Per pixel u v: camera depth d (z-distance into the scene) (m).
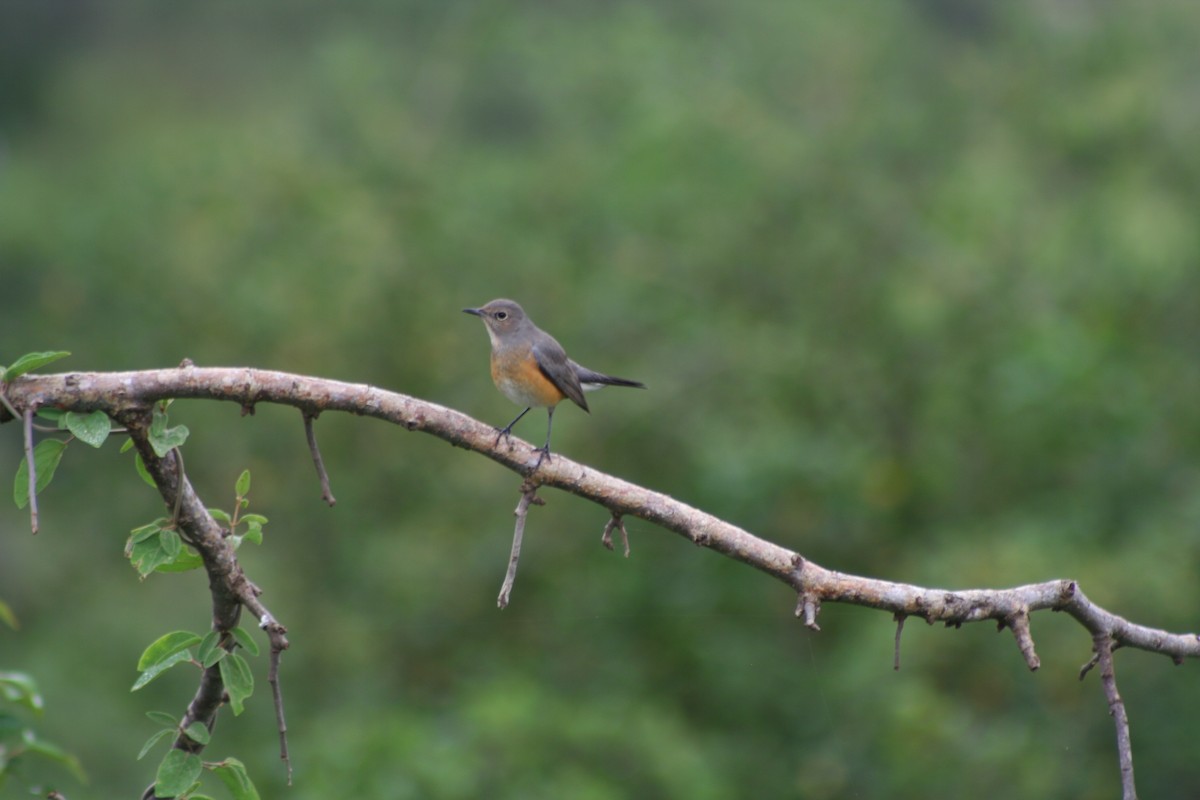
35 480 4.09
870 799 11.78
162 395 4.23
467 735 11.40
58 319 17.47
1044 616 12.06
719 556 14.43
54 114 25.48
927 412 15.48
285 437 15.53
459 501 15.34
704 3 22.78
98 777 12.46
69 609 16.23
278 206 17.12
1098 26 20.45
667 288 16.41
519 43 21.64
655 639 14.63
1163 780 11.54
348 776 10.59
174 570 4.25
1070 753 11.52
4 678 4.27
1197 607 12.10
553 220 17.55
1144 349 15.15
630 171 17.45
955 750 11.32
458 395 15.62
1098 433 14.16
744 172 17.14
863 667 12.73
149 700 13.63
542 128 21.41
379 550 14.88
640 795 11.45
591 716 12.23
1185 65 19.53
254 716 13.09
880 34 22.48
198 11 27.28
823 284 16.59
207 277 16.41
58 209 20.61
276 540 15.37
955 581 12.66
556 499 15.12
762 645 14.20
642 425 15.27
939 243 16.77
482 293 16.11
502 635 14.66
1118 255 16.05
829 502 14.31
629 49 20.20
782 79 20.69
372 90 20.34
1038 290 15.95
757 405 15.61
